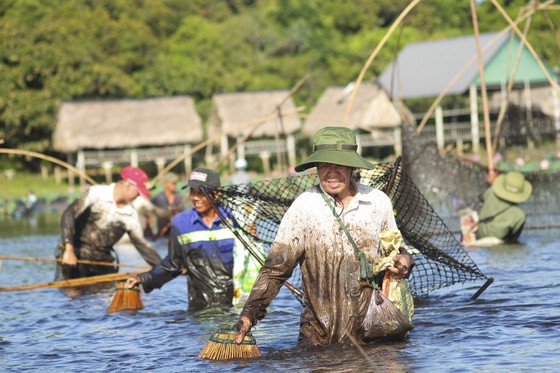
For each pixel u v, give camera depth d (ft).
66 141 319.06
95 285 66.18
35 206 228.43
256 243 51.62
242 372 34.09
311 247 37.06
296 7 537.24
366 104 325.21
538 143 154.51
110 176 337.31
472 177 88.02
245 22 511.81
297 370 33.83
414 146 85.40
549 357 33.65
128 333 44.93
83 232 66.49
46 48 357.82
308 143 376.89
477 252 72.64
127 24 478.18
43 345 42.68
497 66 311.47
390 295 38.06
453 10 552.41
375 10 565.53
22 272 79.46
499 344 36.58
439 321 42.68
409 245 49.32
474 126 307.99
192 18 519.60
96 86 367.45
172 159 343.26
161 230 106.73
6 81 350.23
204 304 52.95
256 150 340.39
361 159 35.65
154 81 430.61
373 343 37.60
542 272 57.77
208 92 433.07
